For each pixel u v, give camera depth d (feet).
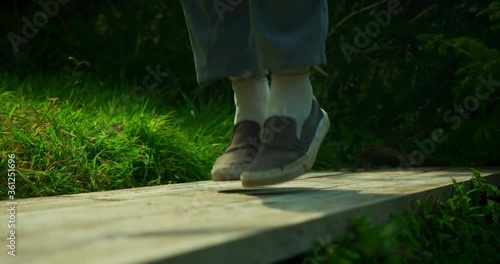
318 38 5.41
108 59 15.40
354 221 4.18
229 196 5.67
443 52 11.13
